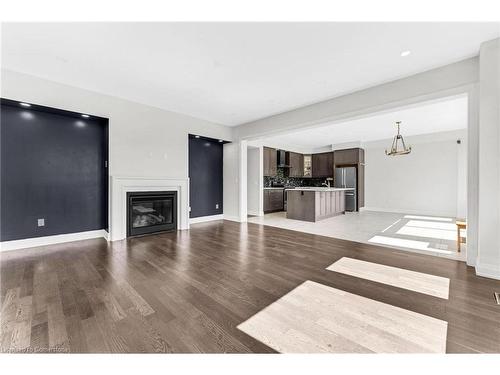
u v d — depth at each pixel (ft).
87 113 11.84
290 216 21.27
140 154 13.85
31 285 7.19
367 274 8.18
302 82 10.88
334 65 9.34
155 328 5.11
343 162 28.04
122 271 8.38
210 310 5.85
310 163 31.78
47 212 11.68
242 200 19.34
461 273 8.24
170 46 8.05
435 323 5.30
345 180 27.81
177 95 12.62
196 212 18.75
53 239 11.89
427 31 7.22
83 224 12.85
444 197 22.94
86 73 10.07
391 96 10.71
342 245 12.00
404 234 14.64
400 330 5.05
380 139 26.02
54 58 8.86
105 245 11.76
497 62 7.58
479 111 7.98
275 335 4.89
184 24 6.91
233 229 16.17
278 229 16.20
